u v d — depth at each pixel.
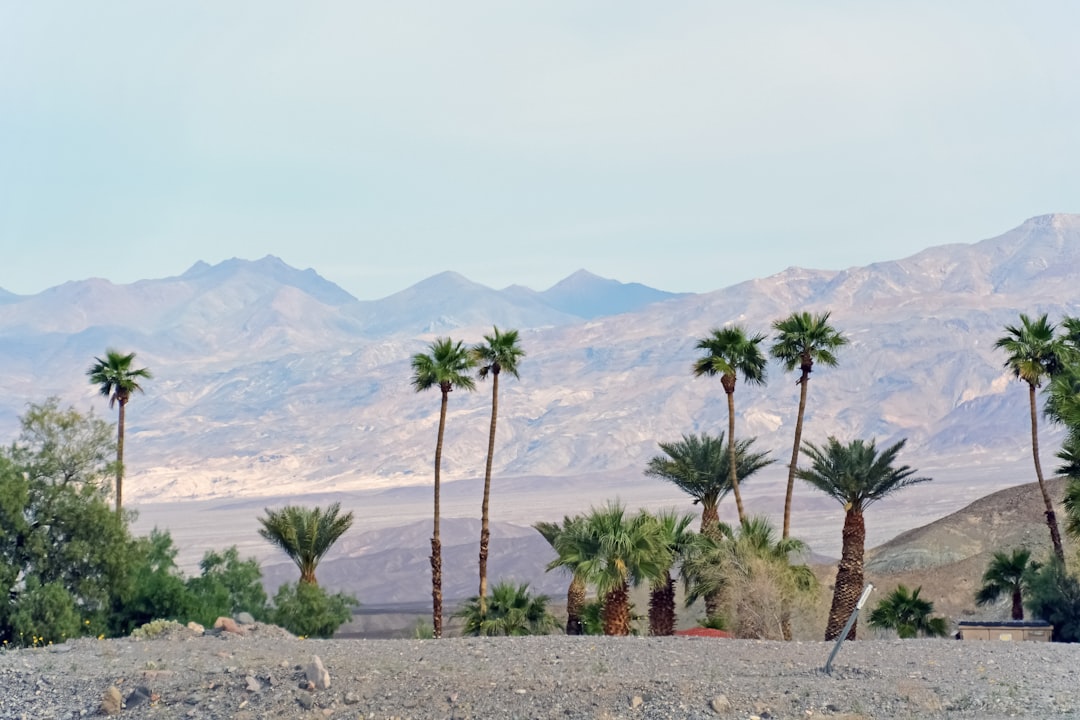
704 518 62.75
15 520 50.59
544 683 27.67
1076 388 59.34
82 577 52.34
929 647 34.12
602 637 37.44
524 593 59.66
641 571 48.53
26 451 54.25
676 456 62.69
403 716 26.16
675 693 26.75
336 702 27.09
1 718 27.61
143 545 55.16
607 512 49.69
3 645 48.38
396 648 34.44
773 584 51.66
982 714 25.38
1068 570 59.97
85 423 55.62
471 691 27.30
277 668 29.33
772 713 25.45
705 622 54.41
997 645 34.66
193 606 55.62
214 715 26.95
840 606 55.09
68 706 28.17
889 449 55.22
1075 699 26.38
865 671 29.55
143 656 33.16
